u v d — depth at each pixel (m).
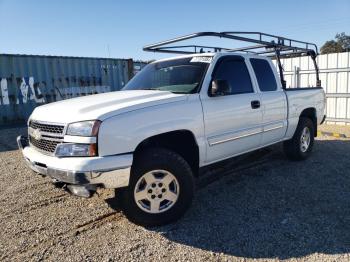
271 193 4.61
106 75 14.13
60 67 12.86
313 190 4.67
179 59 4.88
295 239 3.32
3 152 8.14
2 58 11.60
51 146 3.53
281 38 5.64
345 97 11.10
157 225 3.69
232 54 4.78
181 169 3.73
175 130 3.77
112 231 3.62
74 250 3.25
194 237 3.44
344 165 5.86
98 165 3.18
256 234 3.46
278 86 5.47
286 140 5.82
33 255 3.18
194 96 4.03
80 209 4.25
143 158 3.54
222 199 4.46
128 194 3.50
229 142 4.45
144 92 4.21
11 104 11.95
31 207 4.36
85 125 3.26
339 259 2.95
